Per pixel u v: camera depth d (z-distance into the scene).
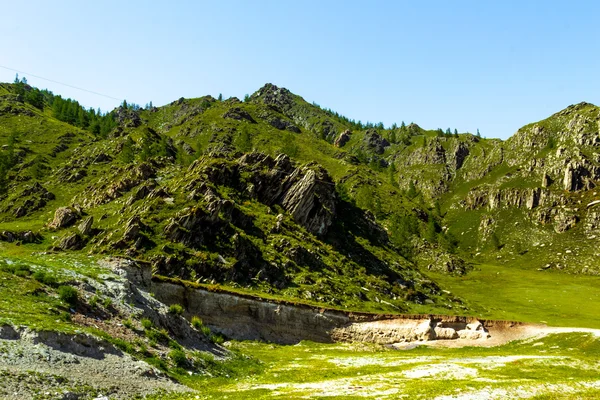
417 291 111.81
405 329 83.50
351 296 92.19
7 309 34.72
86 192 134.88
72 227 98.25
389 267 124.00
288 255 95.94
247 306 72.94
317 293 87.19
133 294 50.06
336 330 79.50
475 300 134.38
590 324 102.69
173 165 146.75
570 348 77.06
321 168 144.62
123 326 42.28
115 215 99.06
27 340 31.67
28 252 80.31
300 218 118.44
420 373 50.19
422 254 197.38
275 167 129.12
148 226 83.69
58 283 43.59
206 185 101.94
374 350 73.56
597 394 40.59
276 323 74.44
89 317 40.50
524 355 69.31
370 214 161.88
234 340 67.12
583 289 154.25
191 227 85.56
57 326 34.44
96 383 31.00
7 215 130.38
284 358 60.31
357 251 124.81
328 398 35.03
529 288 155.88
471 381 44.25
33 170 167.62
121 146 184.38
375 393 38.03
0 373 27.31
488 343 84.25
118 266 58.06
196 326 55.78
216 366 46.38
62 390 28.44
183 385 36.97
